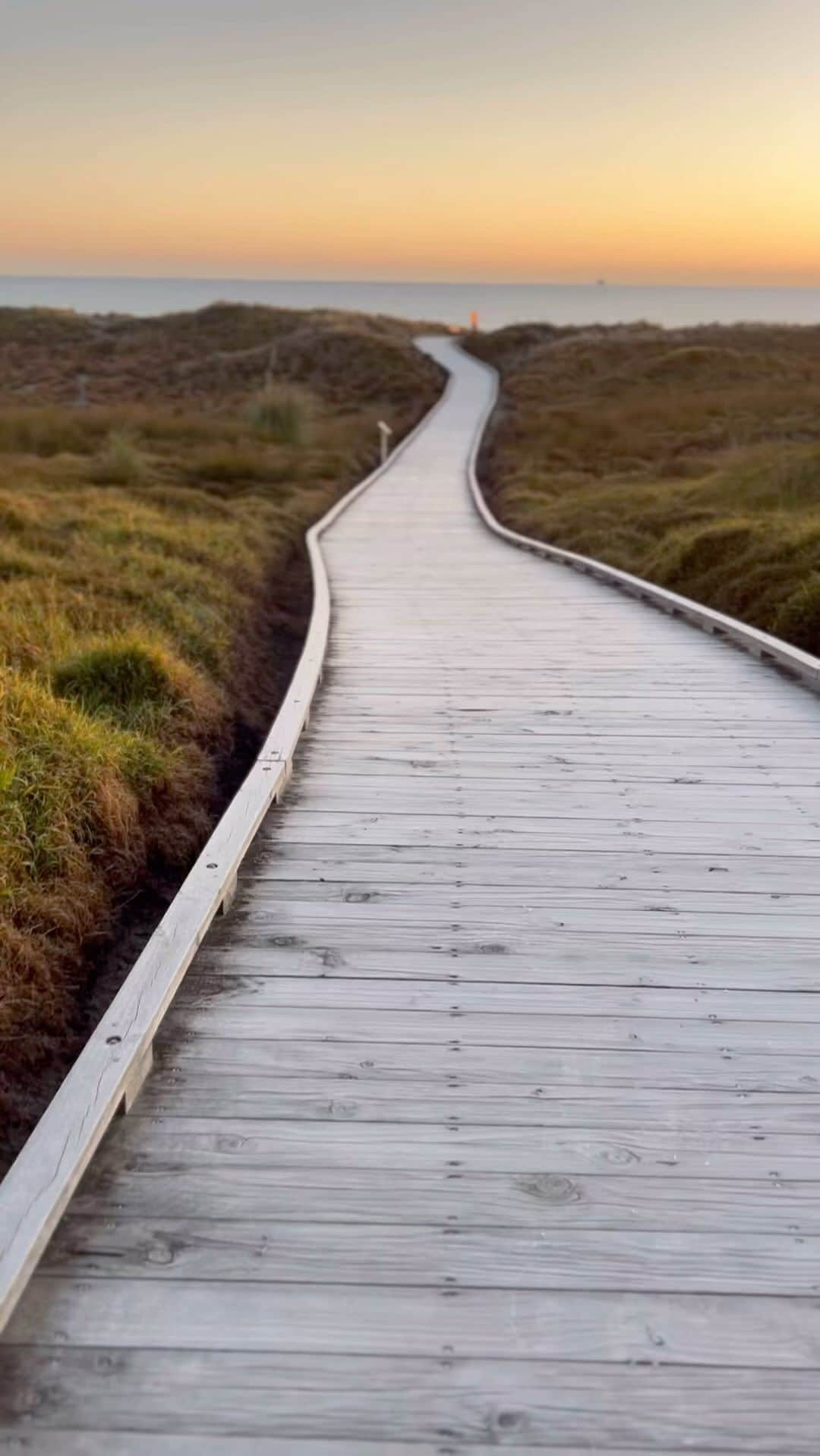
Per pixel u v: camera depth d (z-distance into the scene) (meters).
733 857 4.16
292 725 5.40
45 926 4.07
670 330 50.44
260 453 23.00
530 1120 2.64
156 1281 2.13
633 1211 2.34
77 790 4.84
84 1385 1.91
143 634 7.67
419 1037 2.98
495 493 19.94
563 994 3.21
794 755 5.35
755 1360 1.99
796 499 14.43
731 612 9.81
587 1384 1.94
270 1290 2.12
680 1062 2.89
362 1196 2.37
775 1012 3.12
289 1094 2.72
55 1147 2.30
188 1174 2.43
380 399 38.44
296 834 4.37
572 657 7.51
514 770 5.16
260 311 56.88
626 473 20.91
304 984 3.24
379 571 11.64
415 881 3.95
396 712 6.14
